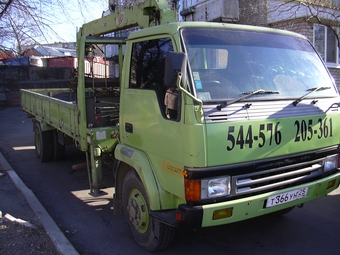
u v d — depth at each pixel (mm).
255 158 3148
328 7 10195
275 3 11977
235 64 3465
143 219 3801
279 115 3301
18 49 7836
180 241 4160
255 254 3842
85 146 5070
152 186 3441
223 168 2988
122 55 5512
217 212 3018
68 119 5777
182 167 3072
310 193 3547
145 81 3736
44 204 5469
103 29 5969
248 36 3723
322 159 3662
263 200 3197
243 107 3164
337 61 13094
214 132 2947
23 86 20469
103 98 5262
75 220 4848
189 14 14500
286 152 3334
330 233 4289
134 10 5031
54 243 3912
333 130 3732
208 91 3146
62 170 7367
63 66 23453
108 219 4871
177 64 2867
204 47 3354
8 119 15523
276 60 3723
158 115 3422
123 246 4086
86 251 3977
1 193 5617
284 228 4457
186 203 3059
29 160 8242
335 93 3939
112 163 5066
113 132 4883
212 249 3965
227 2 12406
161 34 3525
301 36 4246
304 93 3650
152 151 3547
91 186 5055
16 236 4113
